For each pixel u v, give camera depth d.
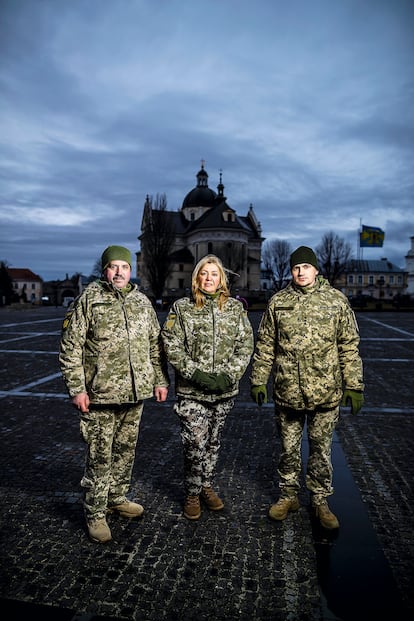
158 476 3.67
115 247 2.75
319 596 2.21
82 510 3.08
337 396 2.82
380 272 91.44
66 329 2.65
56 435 4.74
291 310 2.80
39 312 37.53
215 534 2.78
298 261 2.78
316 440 2.88
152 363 2.93
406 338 14.79
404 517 2.99
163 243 51.97
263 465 3.91
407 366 9.27
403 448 4.34
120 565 2.45
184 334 2.86
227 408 2.96
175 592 2.23
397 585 2.29
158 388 2.94
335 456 4.12
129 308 2.74
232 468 3.84
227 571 2.40
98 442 2.68
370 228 59.28
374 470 3.79
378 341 13.90
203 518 2.98
